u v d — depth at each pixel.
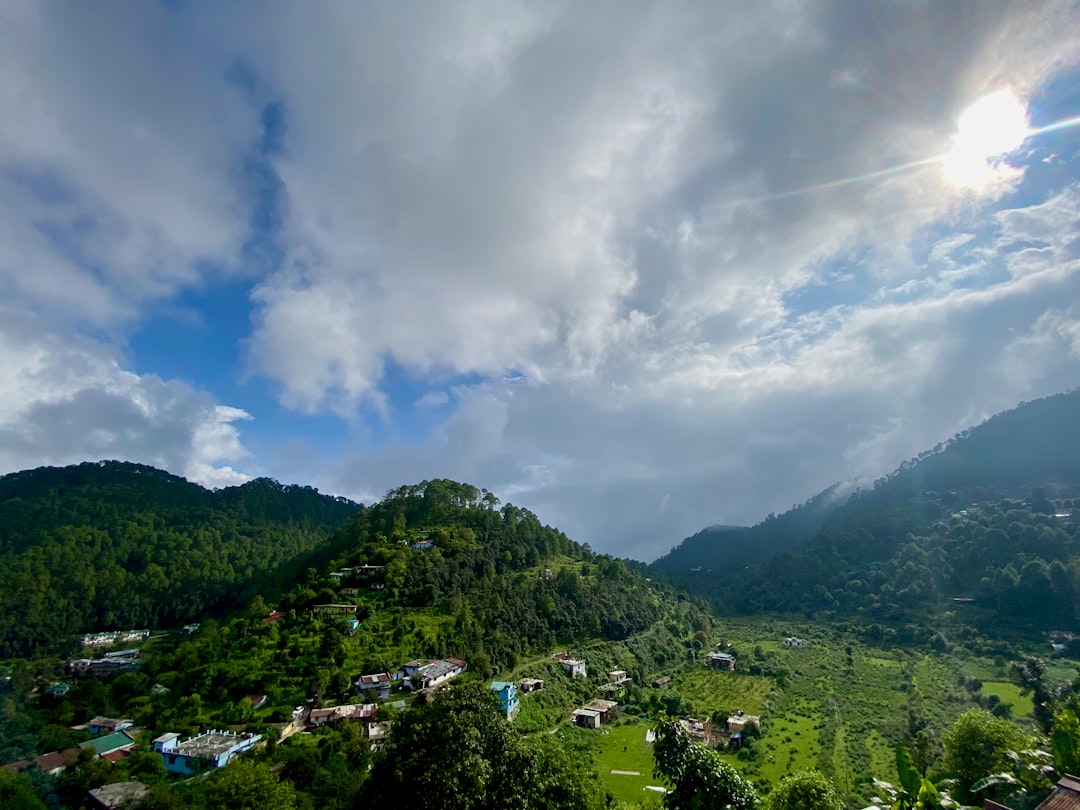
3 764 55.72
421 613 96.31
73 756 60.09
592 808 27.72
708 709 85.50
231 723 67.31
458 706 26.09
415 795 22.53
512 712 72.12
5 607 124.25
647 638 114.69
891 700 82.56
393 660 81.25
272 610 103.19
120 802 49.66
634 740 71.62
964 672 85.31
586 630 107.94
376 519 145.25
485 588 106.62
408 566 108.94
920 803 21.23
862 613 134.62
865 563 163.00
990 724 39.09
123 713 73.50
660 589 154.38
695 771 17.27
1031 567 109.19
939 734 63.22
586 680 90.00
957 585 125.50
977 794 35.44
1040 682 54.56
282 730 64.88
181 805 48.28
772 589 172.38
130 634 131.62
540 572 123.25
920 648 104.56
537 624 100.31
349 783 48.22
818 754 65.69
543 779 25.91
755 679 100.38
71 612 133.88
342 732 61.56
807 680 96.56
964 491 179.62
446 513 144.00
